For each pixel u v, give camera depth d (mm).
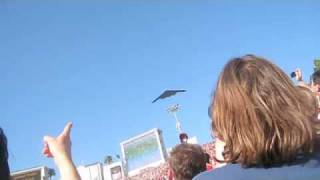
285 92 1321
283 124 1272
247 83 1331
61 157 1414
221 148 1477
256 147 1270
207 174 1310
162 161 19859
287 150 1261
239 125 1303
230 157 1320
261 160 1272
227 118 1324
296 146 1264
